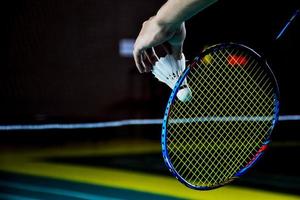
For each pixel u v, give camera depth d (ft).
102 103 46.24
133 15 47.19
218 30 42.83
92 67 45.75
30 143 39.73
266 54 9.98
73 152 34.32
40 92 43.78
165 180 22.88
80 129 41.81
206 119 10.49
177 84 8.44
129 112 46.75
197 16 42.37
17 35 42.86
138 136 44.09
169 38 7.11
